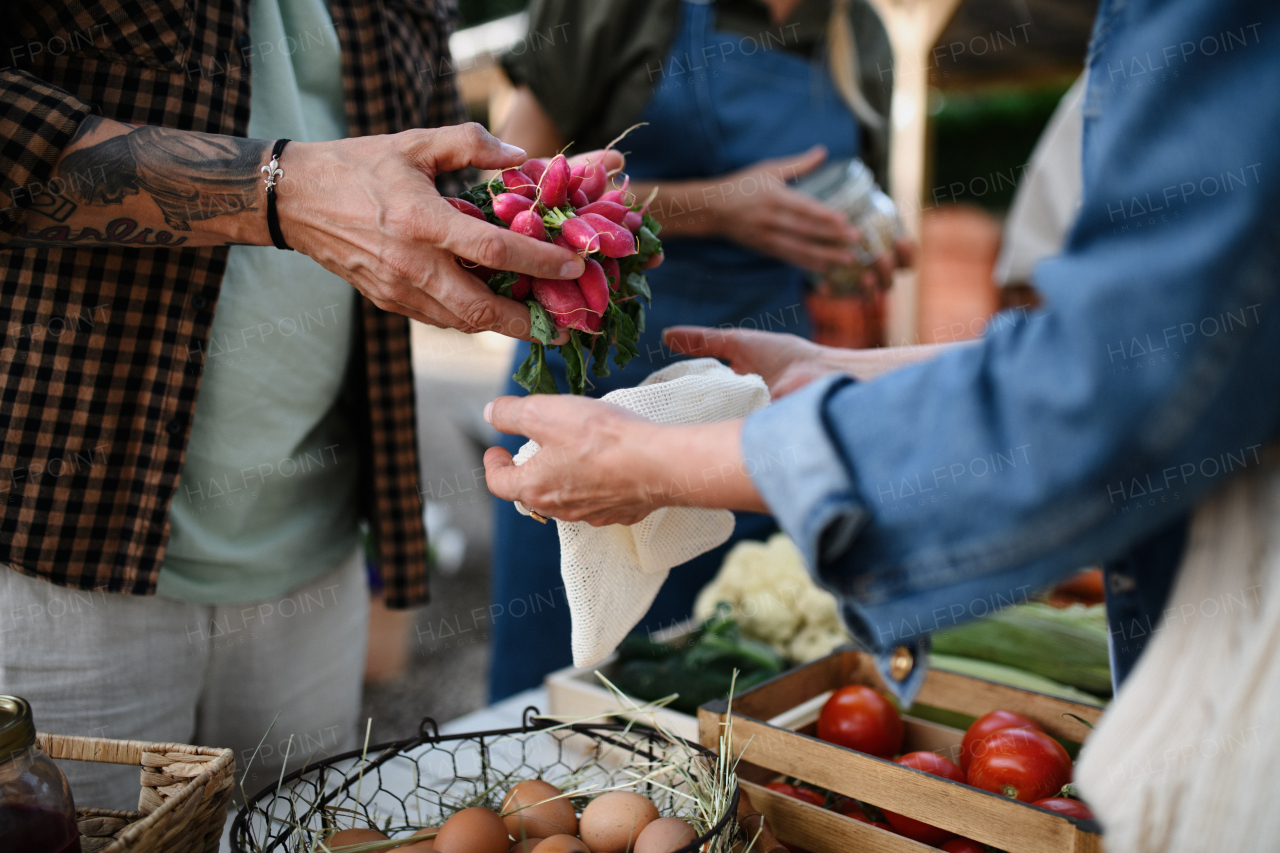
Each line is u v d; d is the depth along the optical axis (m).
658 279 1.94
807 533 0.59
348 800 1.08
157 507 1.12
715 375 0.99
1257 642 0.58
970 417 0.56
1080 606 1.58
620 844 0.89
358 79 1.28
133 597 1.14
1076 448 0.53
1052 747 1.01
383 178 0.89
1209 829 0.60
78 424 1.07
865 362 1.12
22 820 0.70
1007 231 3.01
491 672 2.03
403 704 3.05
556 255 0.86
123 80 1.04
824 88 2.01
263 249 1.18
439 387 7.14
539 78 1.83
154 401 1.10
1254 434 0.53
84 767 1.10
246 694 1.30
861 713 1.15
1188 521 0.63
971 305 6.39
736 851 0.97
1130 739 0.62
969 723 1.21
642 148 1.91
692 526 0.97
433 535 3.90
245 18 1.14
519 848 0.89
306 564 1.33
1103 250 0.54
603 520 0.78
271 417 1.23
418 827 0.99
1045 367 0.53
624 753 1.16
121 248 1.06
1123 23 0.56
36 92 0.92
